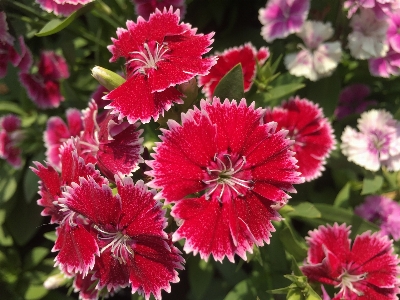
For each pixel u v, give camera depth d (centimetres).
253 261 14
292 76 14
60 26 12
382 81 16
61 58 16
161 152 8
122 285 10
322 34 13
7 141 15
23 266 16
